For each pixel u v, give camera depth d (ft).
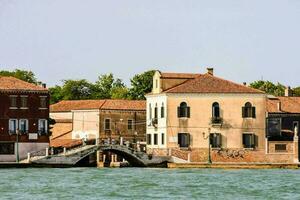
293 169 625.41
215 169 623.77
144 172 579.07
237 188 452.76
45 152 652.89
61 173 561.84
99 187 454.81
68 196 411.13
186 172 579.07
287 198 409.49
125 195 416.87
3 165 624.59
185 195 418.72
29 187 452.76
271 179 512.63
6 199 397.80
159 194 422.00
